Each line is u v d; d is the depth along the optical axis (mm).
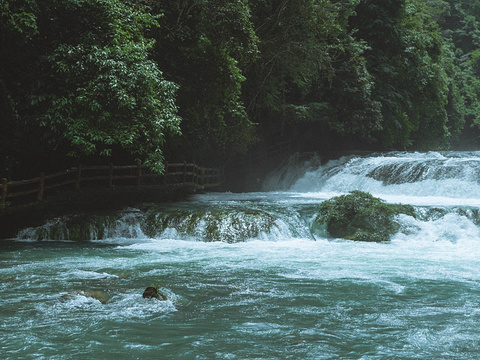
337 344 5453
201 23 18719
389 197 19438
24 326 5926
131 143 13797
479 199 18234
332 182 24672
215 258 10930
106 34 13812
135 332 5762
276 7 24156
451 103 52156
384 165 22797
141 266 9914
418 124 40938
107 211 14961
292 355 5102
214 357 5027
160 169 13898
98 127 13320
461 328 6055
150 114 13812
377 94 35000
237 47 19141
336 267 9953
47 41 13961
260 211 14320
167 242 13281
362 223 13984
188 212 14297
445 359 5051
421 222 13898
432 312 6754
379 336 5738
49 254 11289
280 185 28000
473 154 30328
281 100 28938
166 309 6746
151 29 18031
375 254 11555
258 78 25594
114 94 13117
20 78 13383
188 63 19188
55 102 12992
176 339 5551
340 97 31547
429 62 38781
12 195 12562
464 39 77562
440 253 11734
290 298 7441
